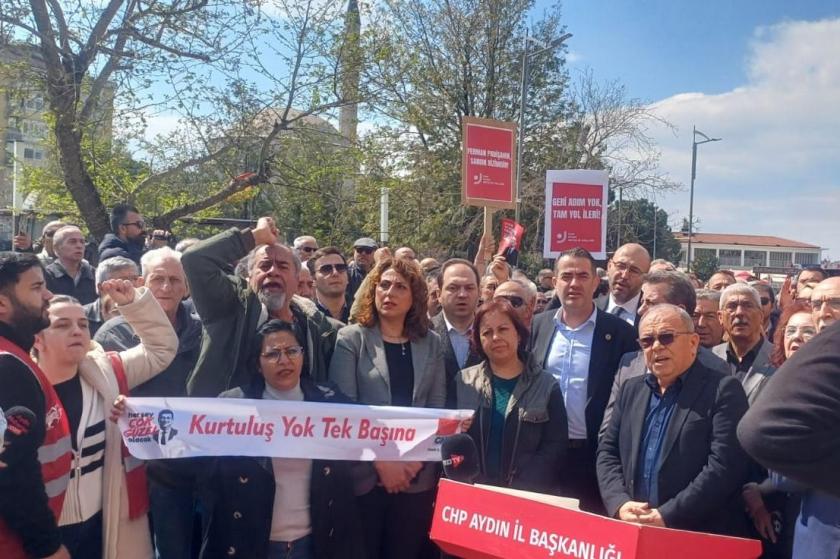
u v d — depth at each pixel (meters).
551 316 5.03
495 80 25.50
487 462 3.98
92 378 3.58
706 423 3.52
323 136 14.33
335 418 3.69
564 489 4.48
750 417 1.53
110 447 3.59
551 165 25.78
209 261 3.80
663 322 3.60
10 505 2.66
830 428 1.42
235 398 3.67
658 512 3.43
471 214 25.42
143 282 4.41
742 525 3.71
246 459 3.56
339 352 4.22
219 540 3.53
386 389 4.11
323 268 5.86
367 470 3.95
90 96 11.66
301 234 19.22
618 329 4.73
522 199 24.75
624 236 28.30
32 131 13.80
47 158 16.64
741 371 4.56
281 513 3.59
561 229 7.92
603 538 2.41
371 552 3.96
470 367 4.32
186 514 4.18
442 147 25.53
